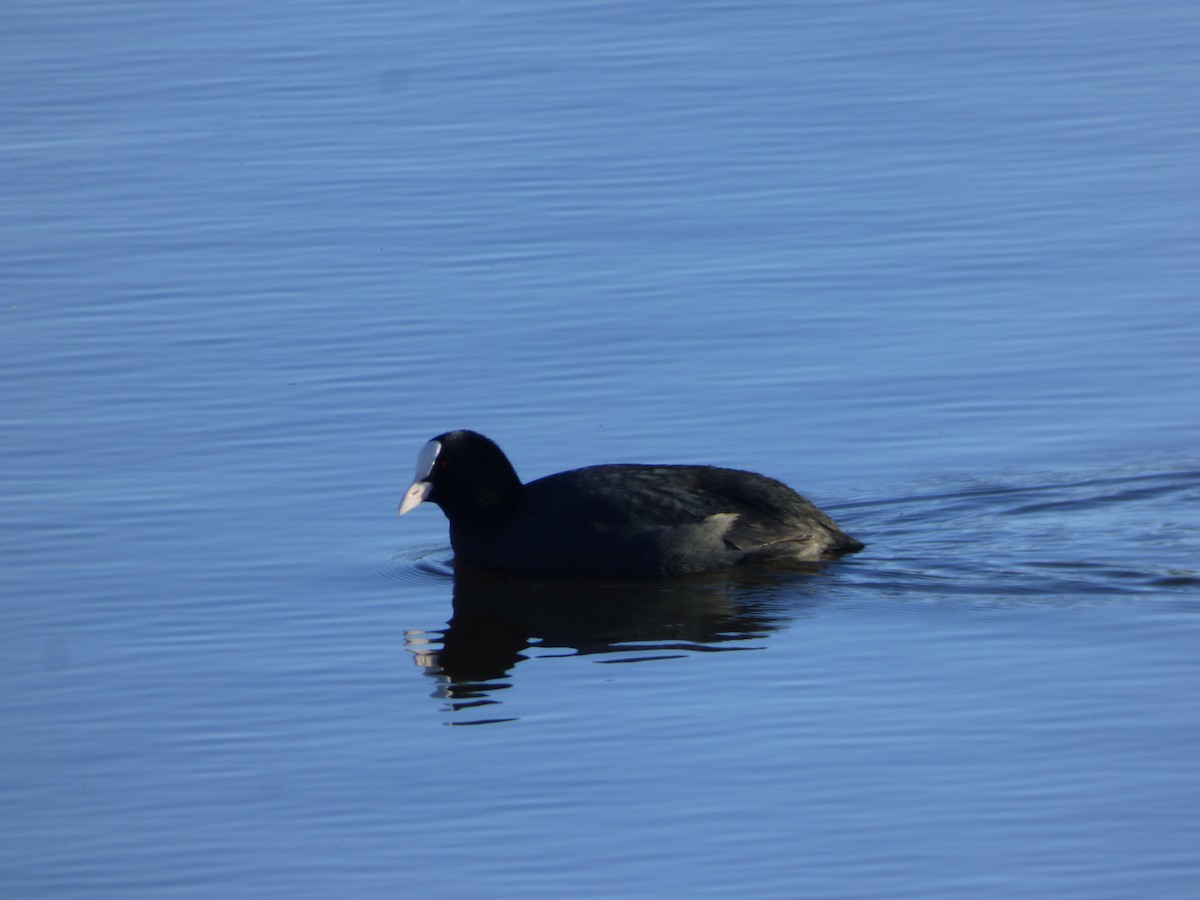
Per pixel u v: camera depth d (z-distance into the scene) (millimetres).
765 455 17344
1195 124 24375
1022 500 16406
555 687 13562
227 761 12625
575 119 25531
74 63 28547
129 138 25641
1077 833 11211
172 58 28609
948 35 28000
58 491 16969
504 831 11539
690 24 28984
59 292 21172
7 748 12867
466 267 21453
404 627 14789
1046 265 20781
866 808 11586
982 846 11117
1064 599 14633
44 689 13703
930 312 19859
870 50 27578
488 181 23750
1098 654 13609
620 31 28812
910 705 12938
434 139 25156
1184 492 16359
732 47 27891
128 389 18891
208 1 31391
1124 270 20547
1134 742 12242
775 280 20734
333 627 14781
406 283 21109
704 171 23719
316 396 18656
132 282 21359
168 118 26281
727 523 15609
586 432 17812
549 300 20531
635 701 13250
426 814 11789
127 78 27812
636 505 15672
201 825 11797
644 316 20047
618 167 23953
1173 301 19797
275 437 17922
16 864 11414
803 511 15883
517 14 29844
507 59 27859
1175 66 26375
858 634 14219
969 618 14383
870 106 25484
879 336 19422
